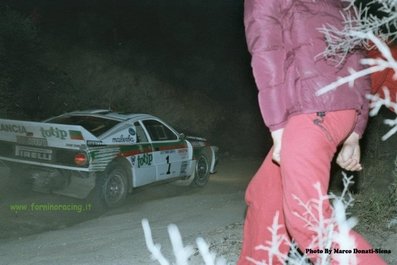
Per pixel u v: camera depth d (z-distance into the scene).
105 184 8.54
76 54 18.25
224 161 15.64
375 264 2.09
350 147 2.48
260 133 20.03
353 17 2.26
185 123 19.55
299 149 2.28
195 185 11.11
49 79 15.59
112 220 7.43
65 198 8.95
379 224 4.71
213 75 22.31
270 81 2.38
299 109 2.30
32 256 5.46
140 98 18.47
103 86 17.66
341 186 5.83
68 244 5.97
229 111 21.12
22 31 15.27
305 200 2.22
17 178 8.88
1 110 13.49
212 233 5.39
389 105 1.91
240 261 3.01
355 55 2.24
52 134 8.41
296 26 2.31
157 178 9.83
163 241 5.50
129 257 4.91
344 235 1.90
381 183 7.23
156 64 20.73
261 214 2.85
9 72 14.40
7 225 7.35
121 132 9.05
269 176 2.88
